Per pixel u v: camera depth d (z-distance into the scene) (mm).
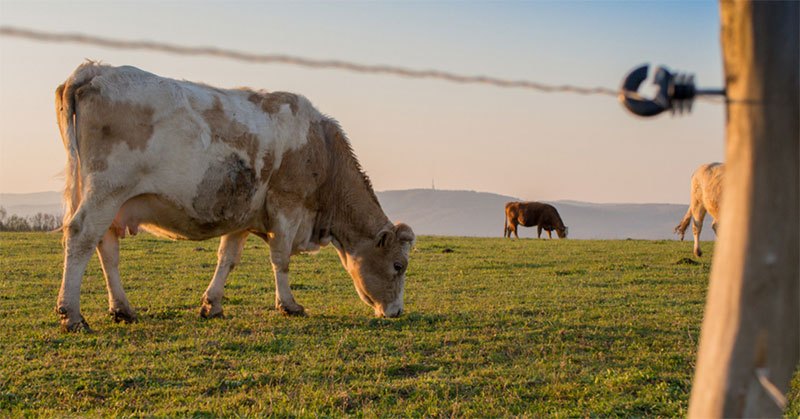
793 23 2898
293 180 11859
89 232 10078
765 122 2920
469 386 8250
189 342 9891
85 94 9977
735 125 2998
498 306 13641
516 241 31156
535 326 11609
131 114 10070
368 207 12594
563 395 8062
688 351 10062
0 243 24344
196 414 7176
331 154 12375
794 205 2939
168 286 15914
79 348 9508
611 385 8398
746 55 2936
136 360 8969
